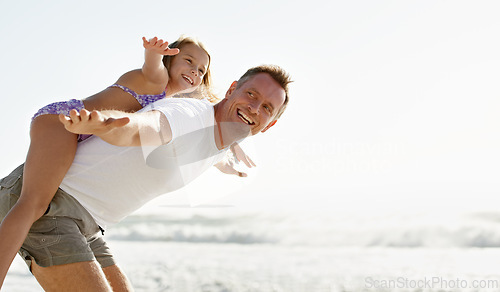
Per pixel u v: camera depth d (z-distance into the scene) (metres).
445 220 15.40
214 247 13.02
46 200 2.46
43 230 2.48
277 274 8.26
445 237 14.02
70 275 2.50
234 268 8.90
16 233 2.34
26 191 2.44
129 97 2.95
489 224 14.62
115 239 15.77
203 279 7.75
